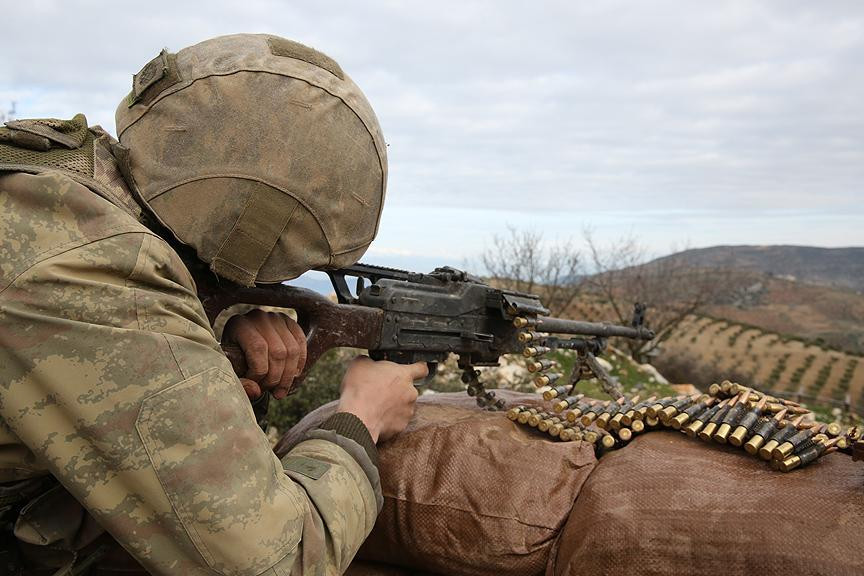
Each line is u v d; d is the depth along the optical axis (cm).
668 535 160
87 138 141
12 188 119
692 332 3991
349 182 155
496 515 188
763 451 173
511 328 245
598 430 220
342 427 166
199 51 151
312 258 157
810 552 145
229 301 164
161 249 127
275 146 145
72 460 116
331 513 141
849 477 163
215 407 122
